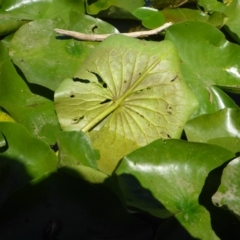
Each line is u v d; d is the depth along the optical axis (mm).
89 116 980
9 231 844
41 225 849
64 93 984
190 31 1086
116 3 1183
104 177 855
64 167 872
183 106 983
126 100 990
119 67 1000
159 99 989
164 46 1010
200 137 980
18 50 1034
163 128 977
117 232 855
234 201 866
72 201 867
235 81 1082
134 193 896
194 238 862
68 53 1052
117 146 968
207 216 882
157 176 913
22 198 860
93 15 1141
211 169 918
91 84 994
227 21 1154
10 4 1129
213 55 1092
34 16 1128
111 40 1011
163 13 1185
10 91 1006
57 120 997
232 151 969
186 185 908
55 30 1056
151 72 999
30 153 920
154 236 884
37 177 887
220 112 990
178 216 877
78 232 850
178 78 995
